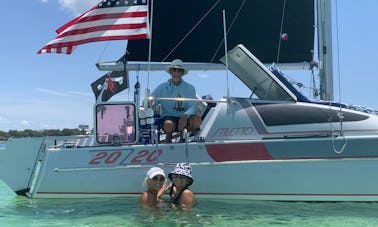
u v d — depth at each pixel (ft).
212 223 13.15
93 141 16.61
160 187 14.88
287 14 23.66
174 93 17.40
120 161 15.79
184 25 23.50
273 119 16.22
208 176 15.55
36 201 15.72
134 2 17.20
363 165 15.21
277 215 14.02
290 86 17.24
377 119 16.03
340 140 15.33
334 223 13.23
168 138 16.49
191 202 14.82
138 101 19.17
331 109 16.14
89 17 17.10
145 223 13.09
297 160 15.35
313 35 23.65
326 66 22.62
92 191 15.72
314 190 15.35
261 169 15.44
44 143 16.66
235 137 16.30
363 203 15.30
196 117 16.61
